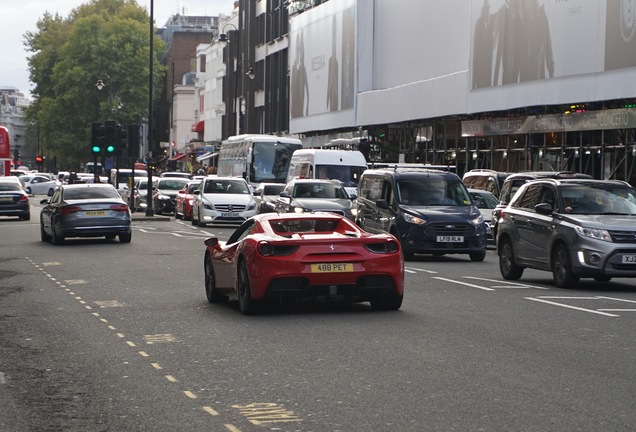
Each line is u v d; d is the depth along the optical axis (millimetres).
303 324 14109
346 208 34844
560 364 10805
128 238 34156
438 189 28016
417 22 58438
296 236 15141
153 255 28391
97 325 14305
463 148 52344
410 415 8430
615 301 16906
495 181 36219
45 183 103000
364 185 30094
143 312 15734
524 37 43250
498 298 17359
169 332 13523
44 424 8281
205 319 14797
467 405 8789
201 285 20078
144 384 9953
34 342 12797
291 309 15852
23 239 36781
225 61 110625
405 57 60188
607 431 7809
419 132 57844
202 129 134000
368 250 14984
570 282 19172
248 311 15125
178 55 162125
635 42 35938
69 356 11695
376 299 15547
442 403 8883
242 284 15227
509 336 12859
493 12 45844
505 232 21359
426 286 19578
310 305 16375
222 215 44312
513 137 46938
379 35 63906
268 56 91875
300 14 76375
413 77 59156
